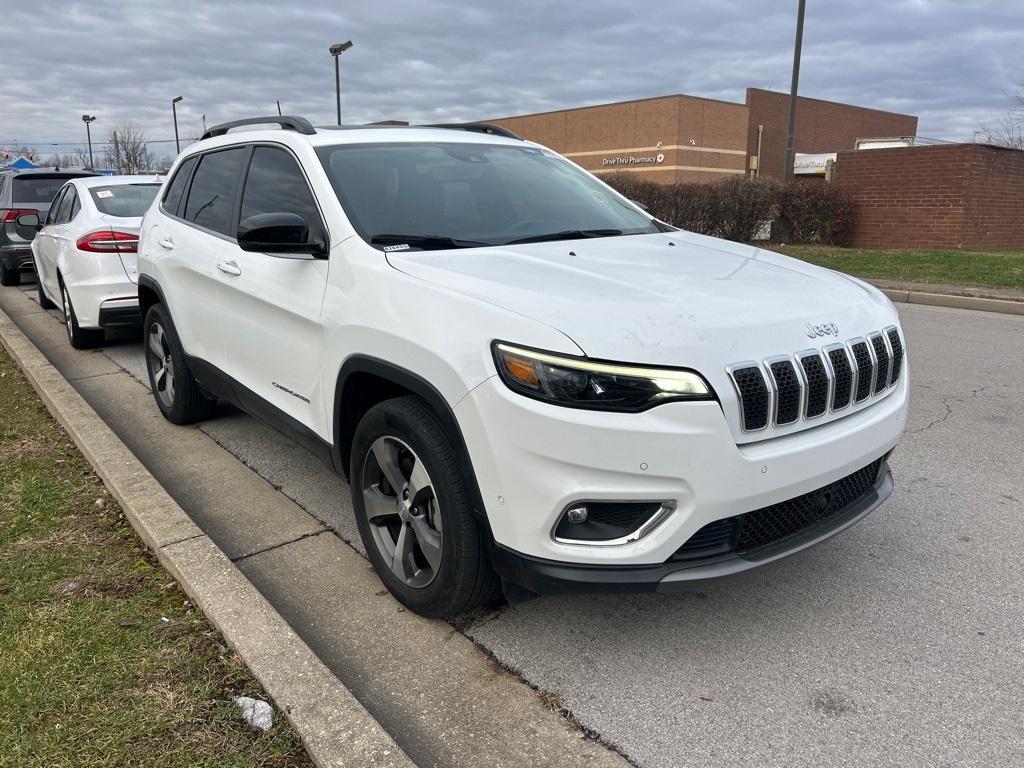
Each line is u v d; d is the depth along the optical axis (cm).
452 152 404
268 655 265
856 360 284
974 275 1264
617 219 406
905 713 256
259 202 403
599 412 236
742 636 298
